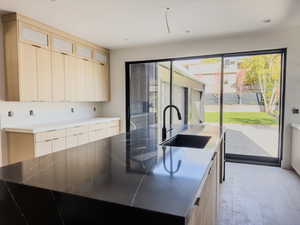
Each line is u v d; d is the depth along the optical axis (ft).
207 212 4.39
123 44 15.93
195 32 13.10
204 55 14.71
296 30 12.39
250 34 13.41
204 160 4.24
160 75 17.11
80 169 3.66
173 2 9.12
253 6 9.50
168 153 4.86
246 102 14.38
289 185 10.21
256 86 14.11
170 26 12.05
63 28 12.41
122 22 11.43
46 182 3.04
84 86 14.88
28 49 10.87
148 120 17.98
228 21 11.30
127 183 2.99
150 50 16.31
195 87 16.08
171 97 16.46
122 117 17.53
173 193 2.65
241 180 10.86
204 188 3.94
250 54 13.84
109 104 17.87
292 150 12.34
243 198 8.86
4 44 10.61
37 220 2.93
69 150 5.21
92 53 15.67
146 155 4.67
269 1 9.02
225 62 14.55
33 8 9.70
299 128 10.81
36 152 10.36
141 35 13.76
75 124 12.84
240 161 14.08
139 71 17.87
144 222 2.27
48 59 12.05
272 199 8.76
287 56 12.62
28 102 12.15
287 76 12.64
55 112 14.05
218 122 15.02
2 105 10.75
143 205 2.33
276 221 7.15
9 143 10.91
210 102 15.29
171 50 15.61
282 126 13.03
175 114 16.67
